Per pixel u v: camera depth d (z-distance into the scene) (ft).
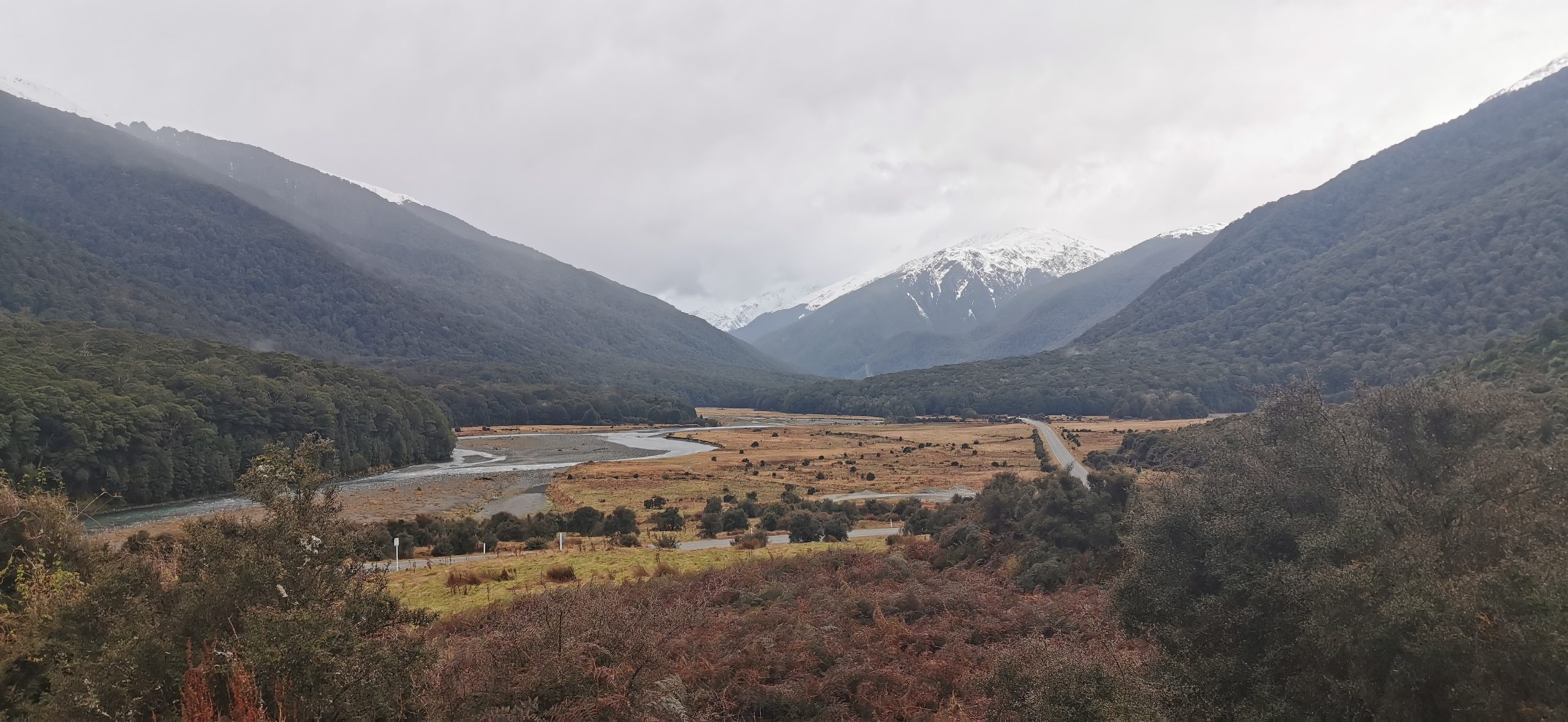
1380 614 33.09
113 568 32.48
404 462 360.89
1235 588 40.93
